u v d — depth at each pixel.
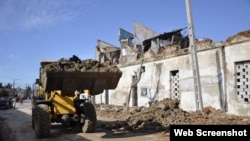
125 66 28.08
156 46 28.64
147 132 12.48
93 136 11.47
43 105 11.72
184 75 20.38
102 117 20.39
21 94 94.69
